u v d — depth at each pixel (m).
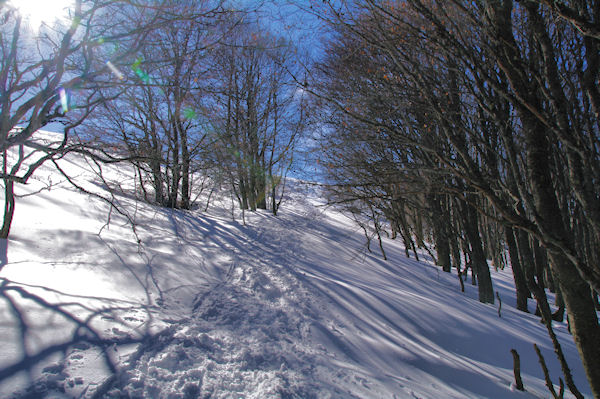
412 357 4.76
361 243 15.12
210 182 14.97
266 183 19.14
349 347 4.77
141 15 3.19
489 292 9.33
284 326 5.00
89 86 3.11
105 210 8.91
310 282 7.36
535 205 2.88
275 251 10.39
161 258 6.47
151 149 5.63
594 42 2.57
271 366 3.74
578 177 2.53
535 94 2.65
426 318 6.37
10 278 3.93
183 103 6.95
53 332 3.18
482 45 2.98
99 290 4.39
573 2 2.70
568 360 5.90
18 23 2.76
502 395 4.25
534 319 8.40
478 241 9.66
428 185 4.21
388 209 11.98
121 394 2.72
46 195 8.13
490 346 5.88
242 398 3.07
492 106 2.92
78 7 2.70
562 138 2.24
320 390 3.45
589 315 2.81
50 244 5.42
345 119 6.13
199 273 6.50
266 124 16.27
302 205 23.64
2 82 2.79
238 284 6.48
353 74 5.36
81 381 2.71
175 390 2.95
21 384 2.50
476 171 2.73
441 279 11.54
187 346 3.67
